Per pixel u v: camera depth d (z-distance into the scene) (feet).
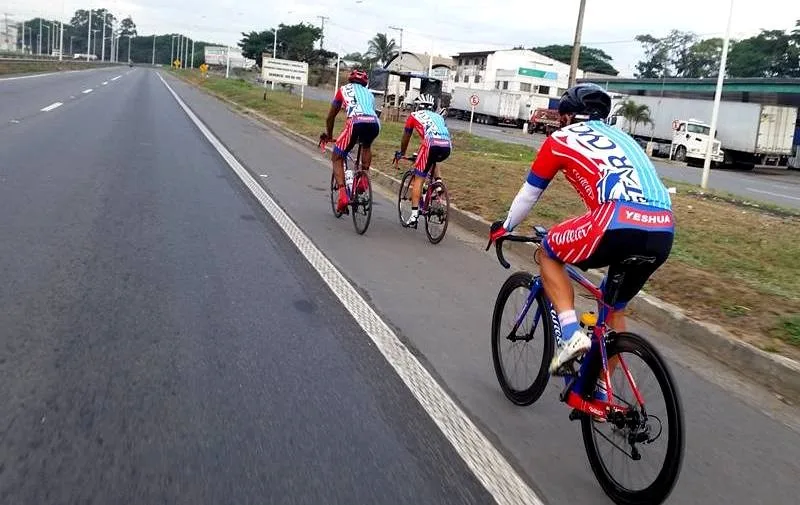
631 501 10.68
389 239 28.32
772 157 121.60
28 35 565.53
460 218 33.45
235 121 82.07
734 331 18.67
